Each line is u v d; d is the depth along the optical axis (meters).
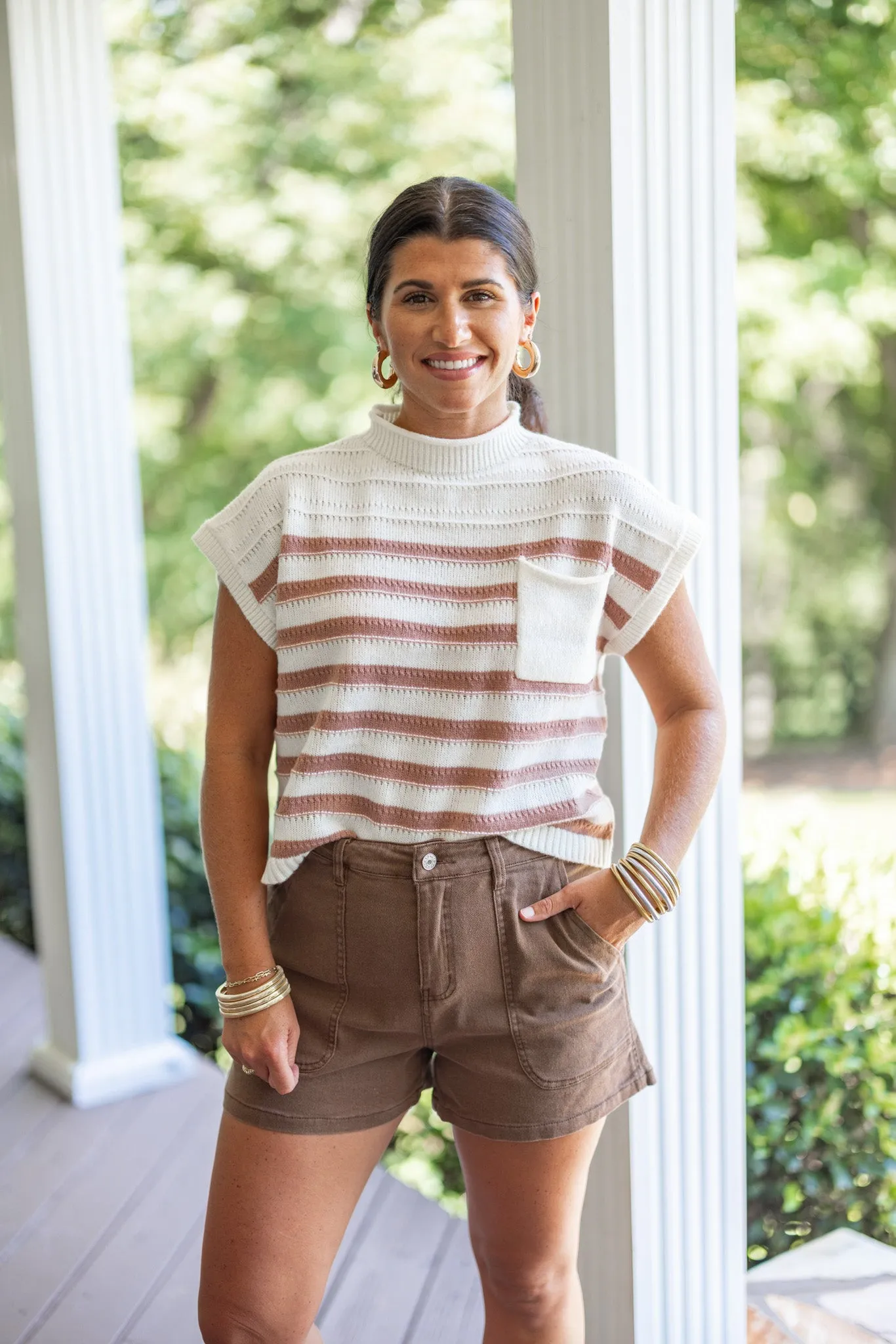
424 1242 2.61
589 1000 1.55
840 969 2.54
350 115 8.13
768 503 9.88
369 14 7.99
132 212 8.48
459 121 8.04
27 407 3.15
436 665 1.52
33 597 3.24
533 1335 1.65
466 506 1.55
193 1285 2.52
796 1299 2.24
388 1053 1.56
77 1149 3.06
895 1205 2.49
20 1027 3.82
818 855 2.78
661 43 1.83
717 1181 2.04
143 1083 3.36
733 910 2.02
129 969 3.36
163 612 9.77
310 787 1.52
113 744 3.30
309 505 1.54
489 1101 1.56
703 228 1.89
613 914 1.54
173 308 8.89
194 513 9.56
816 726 10.24
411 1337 2.31
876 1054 2.48
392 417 1.60
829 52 7.25
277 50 8.05
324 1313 2.38
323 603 1.51
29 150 3.06
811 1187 2.51
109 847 3.31
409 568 1.53
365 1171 1.62
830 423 9.71
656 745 1.71
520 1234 1.60
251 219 8.47
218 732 1.59
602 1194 1.99
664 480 1.90
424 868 1.50
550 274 1.91
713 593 1.96
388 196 8.28
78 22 3.12
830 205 8.14
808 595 10.07
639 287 1.85
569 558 1.54
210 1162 2.98
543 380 1.94
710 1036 2.01
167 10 7.91
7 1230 2.72
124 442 3.27
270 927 1.61
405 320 1.48
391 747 1.52
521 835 1.53
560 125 1.86
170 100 8.09
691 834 1.57
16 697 6.24
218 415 9.30
